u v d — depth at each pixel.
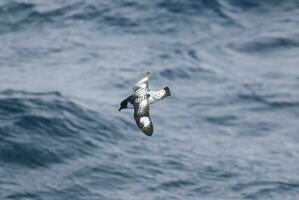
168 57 155.50
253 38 162.12
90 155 123.06
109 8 169.38
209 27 165.38
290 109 141.50
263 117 138.75
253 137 133.38
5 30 163.12
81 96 139.38
